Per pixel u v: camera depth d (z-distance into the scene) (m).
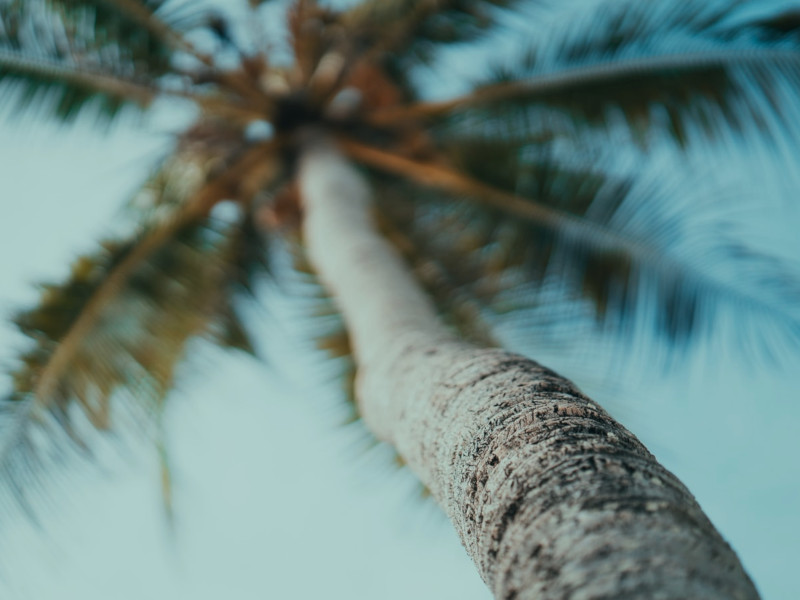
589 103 6.15
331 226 4.99
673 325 5.96
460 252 7.08
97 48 5.68
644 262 6.18
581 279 6.41
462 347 2.55
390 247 4.84
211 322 6.51
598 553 1.19
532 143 6.62
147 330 6.00
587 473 1.41
